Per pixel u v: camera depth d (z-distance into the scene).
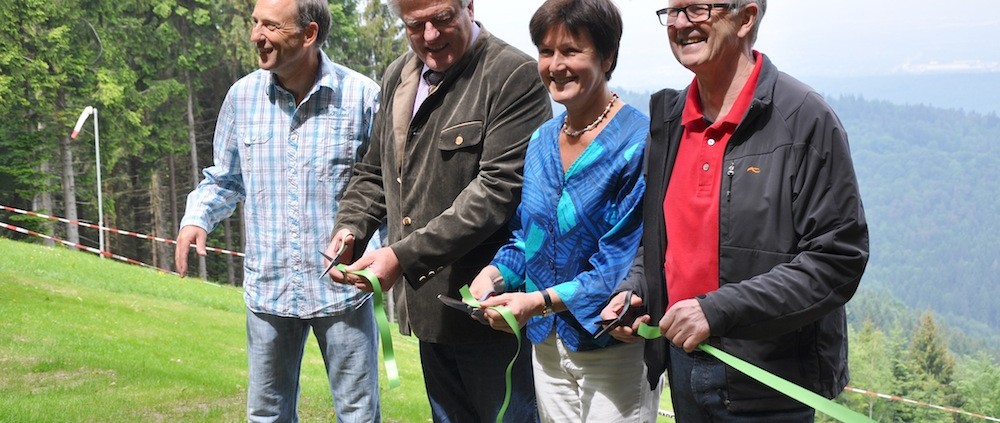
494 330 3.58
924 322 80.00
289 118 4.04
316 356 12.09
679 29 2.56
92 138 35.91
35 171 34.31
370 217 3.79
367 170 3.85
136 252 41.34
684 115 2.65
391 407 8.41
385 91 3.74
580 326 3.10
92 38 36.09
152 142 37.88
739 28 2.52
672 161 2.70
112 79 35.53
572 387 3.28
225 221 39.78
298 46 3.90
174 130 38.78
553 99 3.02
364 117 4.05
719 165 2.54
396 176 3.61
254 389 4.17
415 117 3.49
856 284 2.37
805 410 2.58
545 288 3.19
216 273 42.38
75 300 13.36
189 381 7.91
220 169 4.23
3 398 6.37
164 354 9.95
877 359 78.44
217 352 11.04
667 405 15.93
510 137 3.32
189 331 12.67
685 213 2.61
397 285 3.83
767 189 2.43
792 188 2.41
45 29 34.94
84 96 35.56
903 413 73.81
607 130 3.05
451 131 3.41
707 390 2.63
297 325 4.15
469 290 2.99
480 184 3.30
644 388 3.16
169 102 39.47
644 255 2.80
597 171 3.05
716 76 2.58
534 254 3.19
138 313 13.49
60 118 34.38
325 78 4.00
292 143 4.03
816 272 2.34
